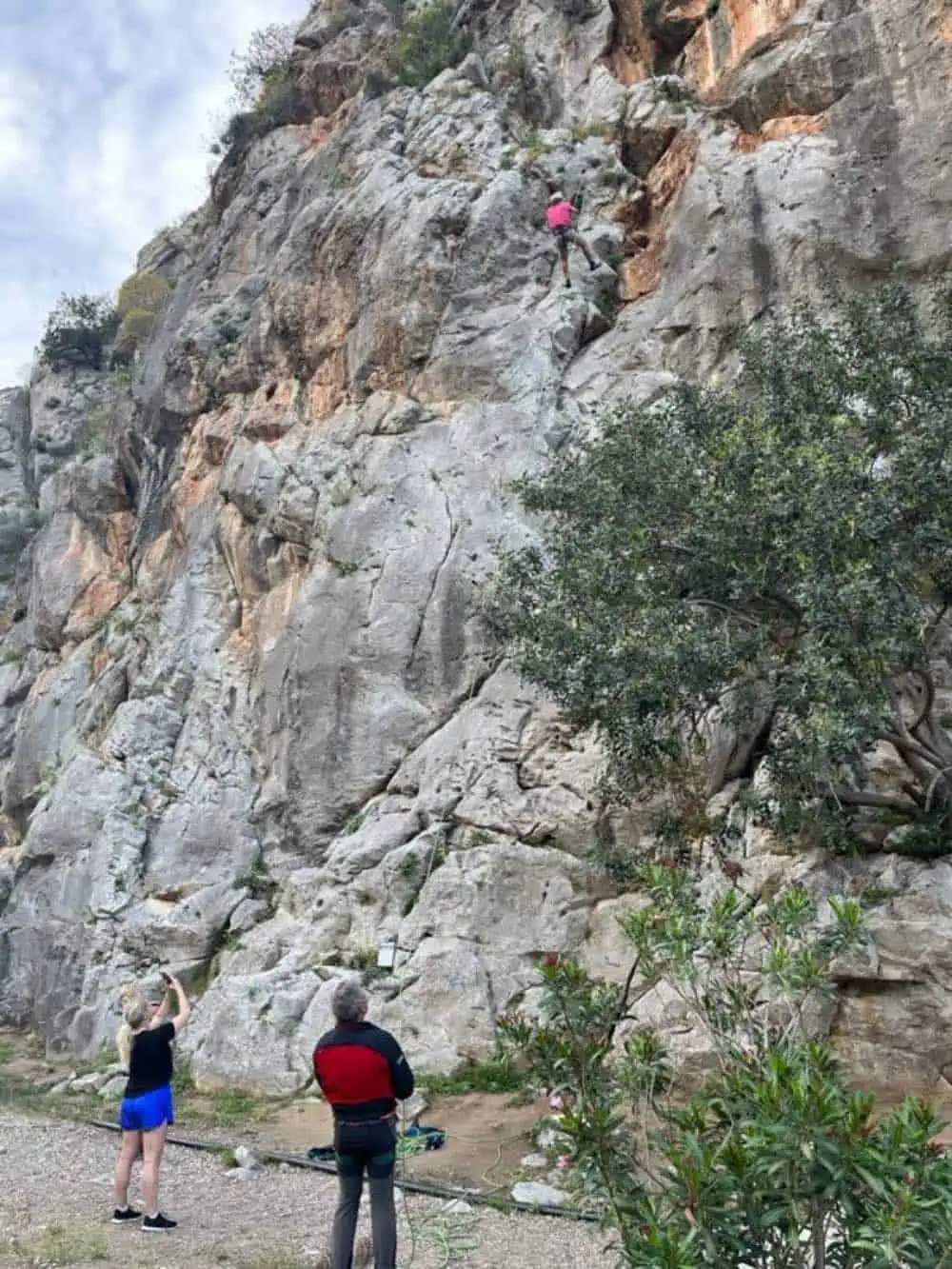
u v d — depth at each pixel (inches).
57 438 1505.9
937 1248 136.0
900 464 371.6
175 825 650.2
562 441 626.5
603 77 782.5
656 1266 140.0
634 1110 200.1
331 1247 213.9
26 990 681.6
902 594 350.9
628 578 389.7
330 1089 216.4
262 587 719.1
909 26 628.4
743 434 395.5
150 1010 299.7
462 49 864.9
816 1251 145.9
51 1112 458.3
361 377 721.6
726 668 370.9
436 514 632.4
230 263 978.1
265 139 1061.1
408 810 560.7
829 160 624.7
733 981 223.1
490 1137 378.9
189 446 877.8
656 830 438.6
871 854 413.1
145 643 792.9
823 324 583.2
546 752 537.0
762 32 716.7
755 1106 152.1
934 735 407.8
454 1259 252.4
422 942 495.5
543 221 719.1
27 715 956.6
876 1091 368.8
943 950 373.1
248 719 679.1
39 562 1080.8
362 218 764.0
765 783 439.5
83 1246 257.9
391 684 601.3
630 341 662.5
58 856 681.0
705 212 658.2
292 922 559.5
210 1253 256.4
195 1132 408.5
